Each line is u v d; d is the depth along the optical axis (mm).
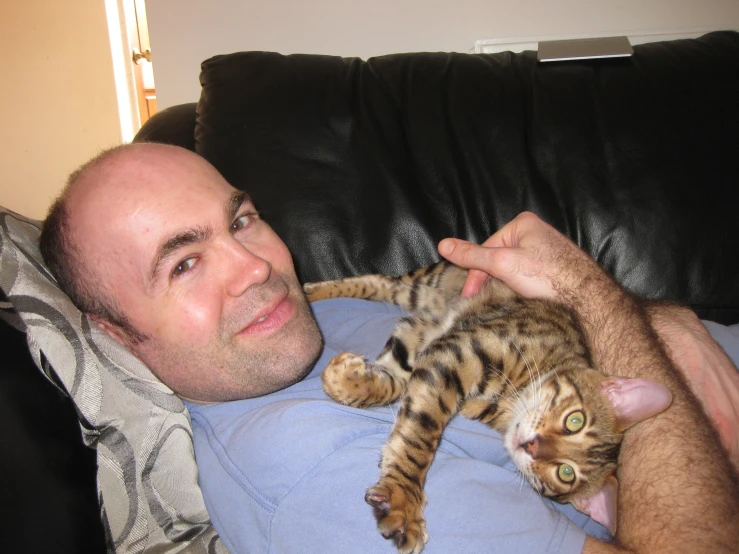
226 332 441
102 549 393
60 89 1075
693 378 492
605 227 646
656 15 884
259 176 654
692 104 662
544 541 355
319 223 659
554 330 523
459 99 678
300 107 670
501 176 661
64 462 383
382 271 668
